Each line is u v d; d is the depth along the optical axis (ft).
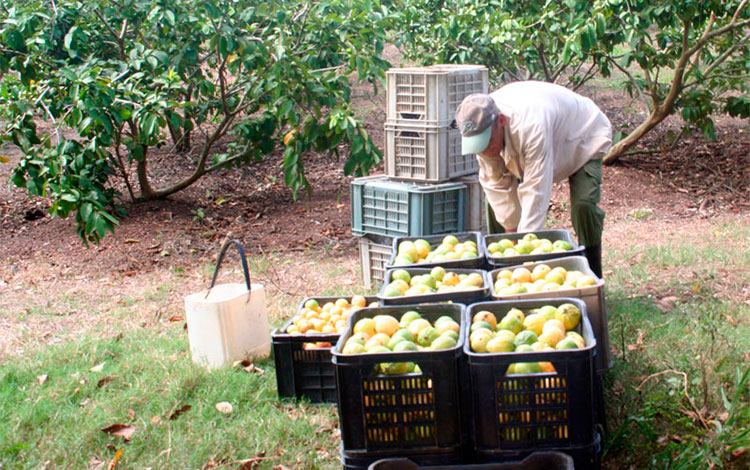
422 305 12.16
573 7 27.58
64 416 14.26
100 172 25.72
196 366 15.93
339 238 26.68
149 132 23.15
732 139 37.96
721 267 21.13
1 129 35.09
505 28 29.22
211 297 16.97
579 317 11.38
